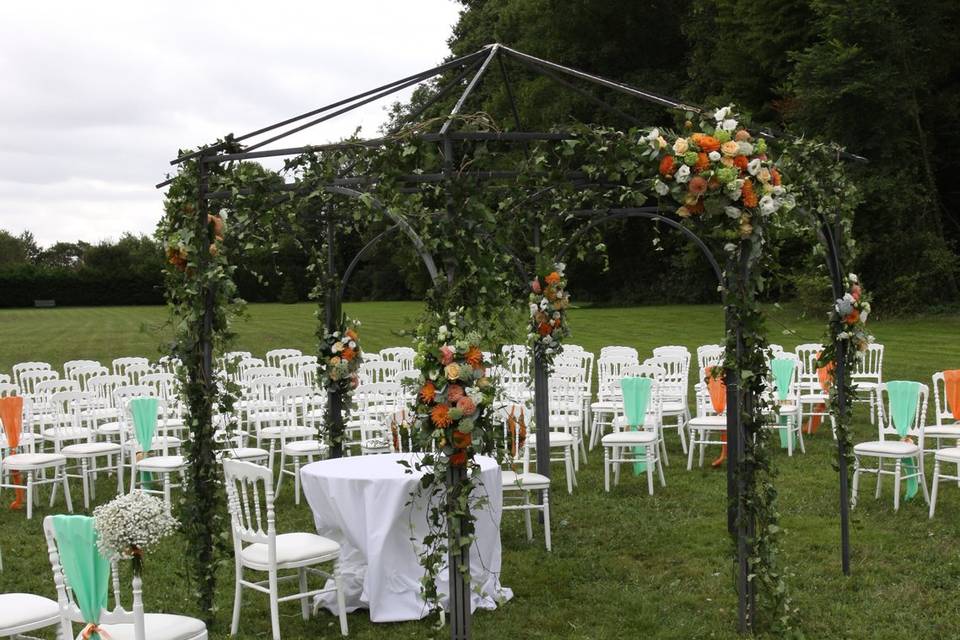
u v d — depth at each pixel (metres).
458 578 4.39
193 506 5.18
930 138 25.73
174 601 5.53
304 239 7.65
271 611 4.78
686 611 5.13
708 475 8.66
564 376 9.20
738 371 4.73
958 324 20.95
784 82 25.16
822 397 10.19
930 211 24.84
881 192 23.09
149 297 56.12
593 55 33.28
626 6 32.28
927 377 13.57
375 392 9.57
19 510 7.99
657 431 8.98
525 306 7.23
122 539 3.43
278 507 7.96
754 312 4.71
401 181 4.60
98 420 11.37
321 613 5.32
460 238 4.46
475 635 4.85
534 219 7.26
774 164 4.88
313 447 8.09
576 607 5.23
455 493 4.41
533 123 30.64
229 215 5.39
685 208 4.76
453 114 4.76
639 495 7.93
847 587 5.42
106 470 9.18
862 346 5.78
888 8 22.50
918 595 5.23
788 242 19.36
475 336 4.38
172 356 5.25
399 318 32.12
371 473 5.27
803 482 8.11
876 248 23.59
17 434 8.02
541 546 6.48
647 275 35.53
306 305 46.91
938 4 23.97
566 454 8.11
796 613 4.68
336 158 4.93
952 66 25.58
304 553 4.82
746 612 4.79
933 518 6.86
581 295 37.31
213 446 5.25
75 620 3.67
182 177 5.23
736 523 4.79
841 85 22.84
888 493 7.74
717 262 6.37
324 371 7.66
